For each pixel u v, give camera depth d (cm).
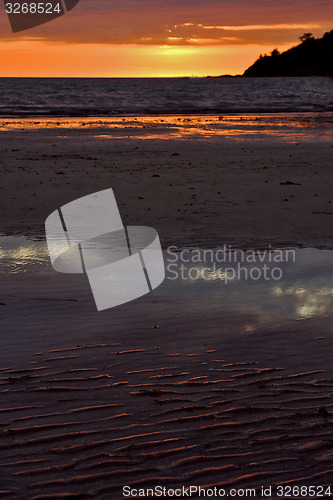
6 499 261
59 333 449
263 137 2025
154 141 1830
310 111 3962
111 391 362
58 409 339
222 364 403
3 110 3578
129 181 1114
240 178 1177
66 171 1207
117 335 447
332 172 1277
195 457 296
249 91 9181
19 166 1260
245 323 476
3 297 525
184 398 356
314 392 367
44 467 285
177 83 14550
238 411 342
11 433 313
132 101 5550
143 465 288
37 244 714
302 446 308
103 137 1930
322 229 810
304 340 444
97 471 283
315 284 576
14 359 404
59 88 9056
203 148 1669
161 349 424
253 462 293
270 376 388
